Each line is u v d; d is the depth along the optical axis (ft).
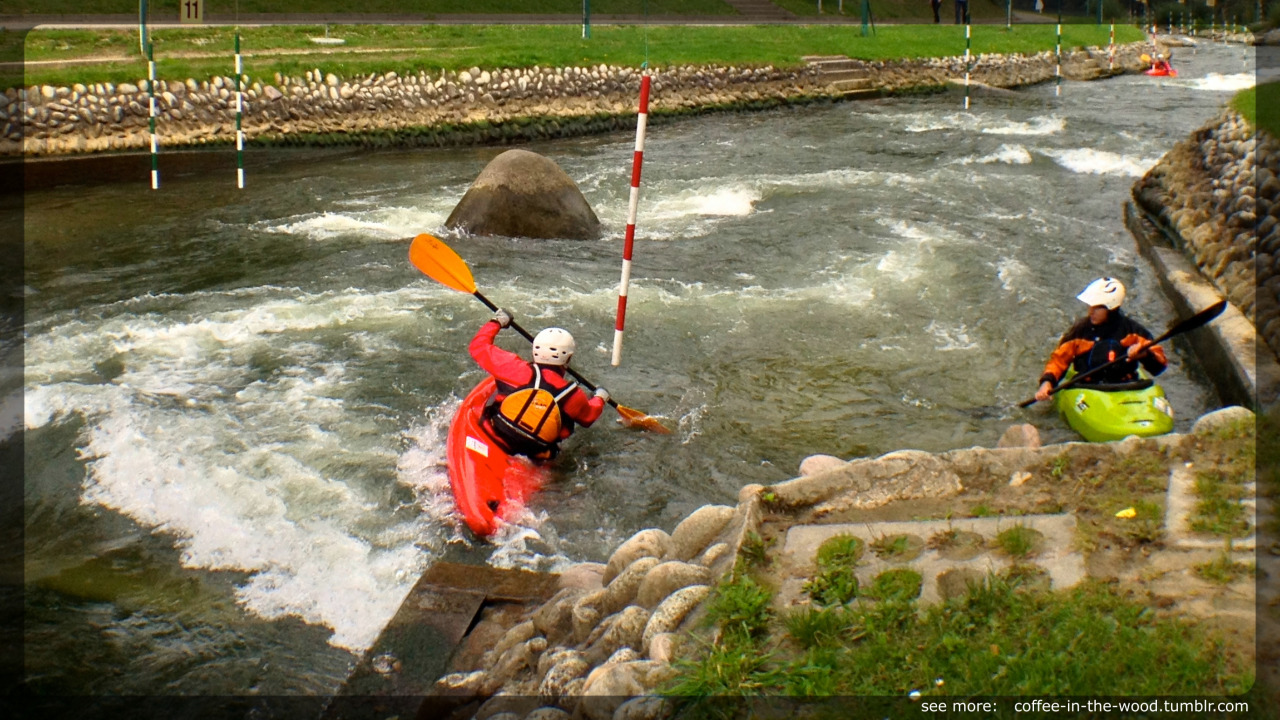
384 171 46.98
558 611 13.51
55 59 50.55
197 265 31.65
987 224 37.37
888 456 14.02
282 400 22.34
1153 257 32.76
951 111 67.41
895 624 10.76
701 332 26.68
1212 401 24.07
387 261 31.99
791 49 78.18
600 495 18.93
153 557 16.90
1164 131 57.93
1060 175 46.11
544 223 35.22
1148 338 21.86
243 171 45.85
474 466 18.61
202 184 43.09
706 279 30.89
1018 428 18.89
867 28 97.81
